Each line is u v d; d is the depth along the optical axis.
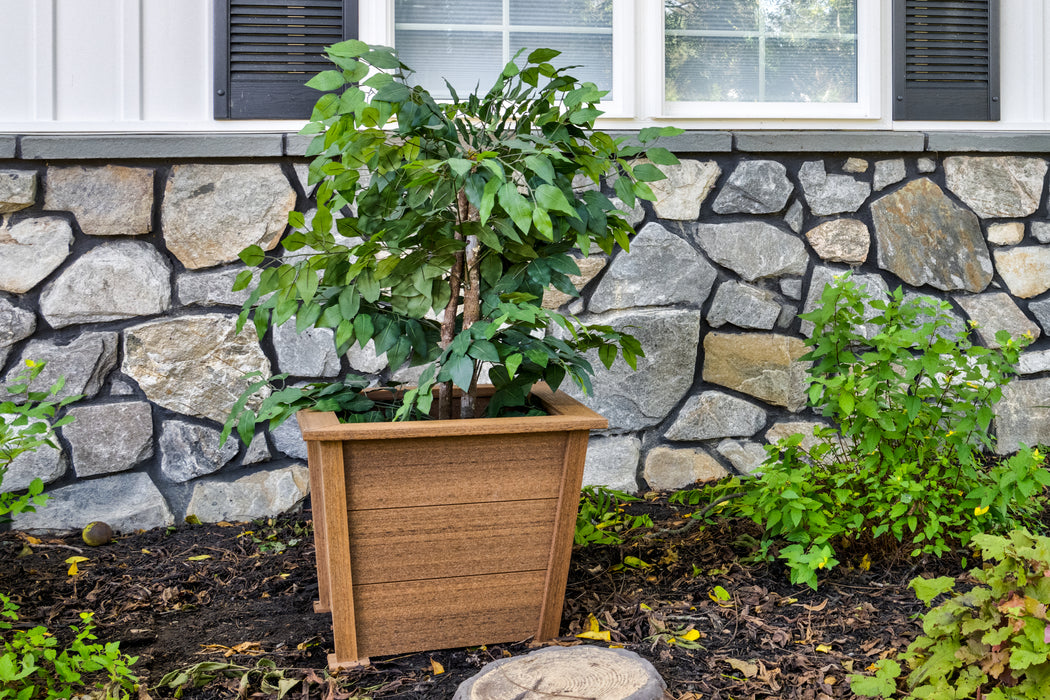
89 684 1.72
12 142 2.72
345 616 1.78
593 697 1.41
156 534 2.76
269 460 2.94
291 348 2.93
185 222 2.85
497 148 1.80
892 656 1.82
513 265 2.00
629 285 3.09
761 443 3.21
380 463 1.73
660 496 3.08
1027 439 3.33
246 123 2.96
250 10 2.93
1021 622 1.42
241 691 1.67
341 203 1.93
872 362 2.36
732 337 3.17
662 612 2.06
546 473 1.84
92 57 2.87
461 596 1.85
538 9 3.21
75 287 2.79
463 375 1.69
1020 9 3.45
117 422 2.82
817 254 3.21
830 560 2.10
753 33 3.35
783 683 1.72
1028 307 3.35
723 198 3.15
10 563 2.46
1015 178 3.35
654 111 3.19
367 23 3.03
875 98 3.31
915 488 2.14
